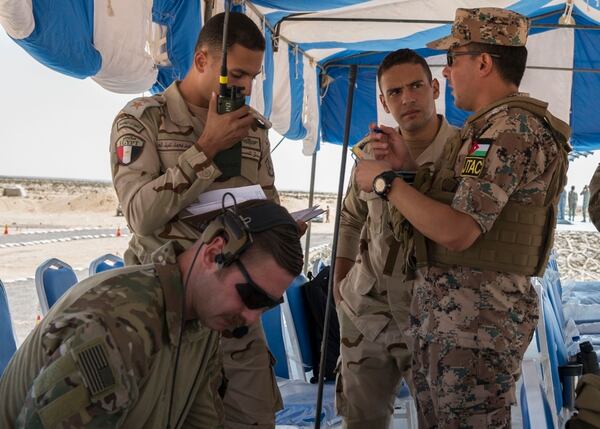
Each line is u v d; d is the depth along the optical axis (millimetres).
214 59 1850
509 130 1787
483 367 1854
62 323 1055
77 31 2428
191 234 1867
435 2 4750
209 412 1435
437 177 1965
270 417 2088
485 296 1859
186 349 1289
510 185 1772
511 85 1955
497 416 1860
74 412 1009
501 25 1924
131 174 1824
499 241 1839
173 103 1917
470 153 1827
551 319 3467
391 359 2510
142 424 1222
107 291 1122
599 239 15680
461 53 1967
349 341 2555
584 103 6449
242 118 1784
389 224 2342
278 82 5164
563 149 1887
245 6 4211
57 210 32906
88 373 1022
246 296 1155
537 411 2955
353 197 2672
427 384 1987
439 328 1898
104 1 2609
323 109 6840
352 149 2232
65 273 2678
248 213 1171
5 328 2314
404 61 2498
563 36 6230
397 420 3746
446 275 1906
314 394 3428
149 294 1152
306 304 3738
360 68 6555
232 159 1896
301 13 4852
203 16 3500
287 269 1147
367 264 2490
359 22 5070
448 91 6562
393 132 2180
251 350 2053
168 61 3168
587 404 1264
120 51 2742
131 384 1074
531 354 3141
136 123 1860
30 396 1019
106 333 1058
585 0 5336
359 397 2547
